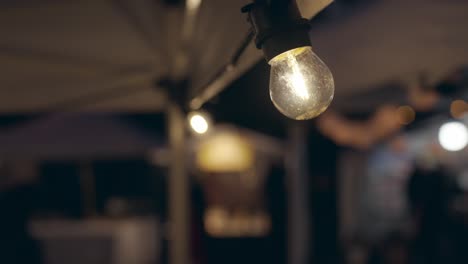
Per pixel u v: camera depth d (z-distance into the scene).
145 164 7.82
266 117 6.39
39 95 2.76
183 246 3.34
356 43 2.41
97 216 7.21
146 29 2.22
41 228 6.68
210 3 1.54
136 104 3.13
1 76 2.53
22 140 5.23
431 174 5.18
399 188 5.36
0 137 5.26
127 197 7.85
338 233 6.00
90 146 5.18
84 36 2.26
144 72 2.58
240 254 7.14
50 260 6.64
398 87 3.25
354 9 2.38
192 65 2.38
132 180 7.86
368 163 5.38
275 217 6.95
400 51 2.39
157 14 2.54
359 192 5.43
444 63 2.49
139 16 2.13
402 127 5.59
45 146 5.19
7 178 5.02
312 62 0.93
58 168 7.46
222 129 6.64
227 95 5.96
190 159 6.49
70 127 5.35
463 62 2.41
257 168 6.91
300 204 6.11
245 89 5.89
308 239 6.11
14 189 4.93
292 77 0.92
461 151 5.98
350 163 5.62
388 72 2.67
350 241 5.50
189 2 2.35
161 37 2.57
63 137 5.24
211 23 1.73
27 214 4.99
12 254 4.86
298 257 6.05
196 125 2.88
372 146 5.32
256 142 6.62
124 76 2.62
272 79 0.95
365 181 5.39
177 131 3.31
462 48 2.30
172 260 3.34
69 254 6.65
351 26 2.38
